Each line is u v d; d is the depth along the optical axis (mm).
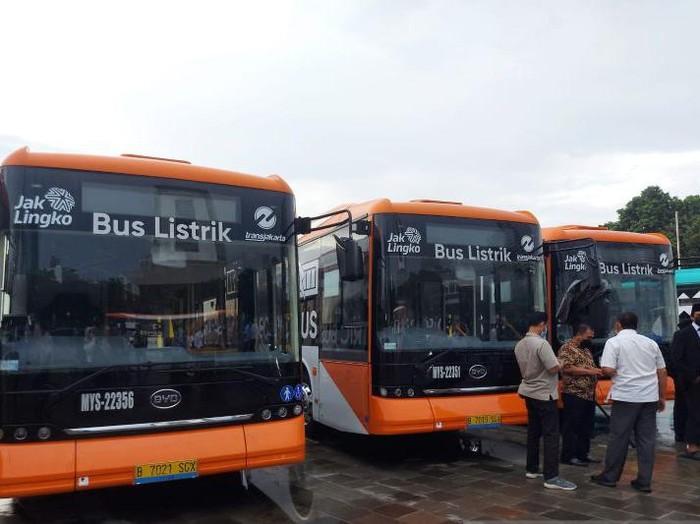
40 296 5180
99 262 5422
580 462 7879
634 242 10469
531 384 6918
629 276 10305
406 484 7012
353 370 8172
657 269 10562
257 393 5801
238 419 5668
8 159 5332
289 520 5801
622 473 7414
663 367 6711
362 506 6215
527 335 7113
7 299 5082
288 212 6328
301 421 6039
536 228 8742
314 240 10055
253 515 5961
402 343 7672
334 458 8383
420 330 7797
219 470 5488
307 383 10055
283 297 6145
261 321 5984
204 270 5793
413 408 7496
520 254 8547
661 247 10672
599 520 5730
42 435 4969
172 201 5777
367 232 7898
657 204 51562
